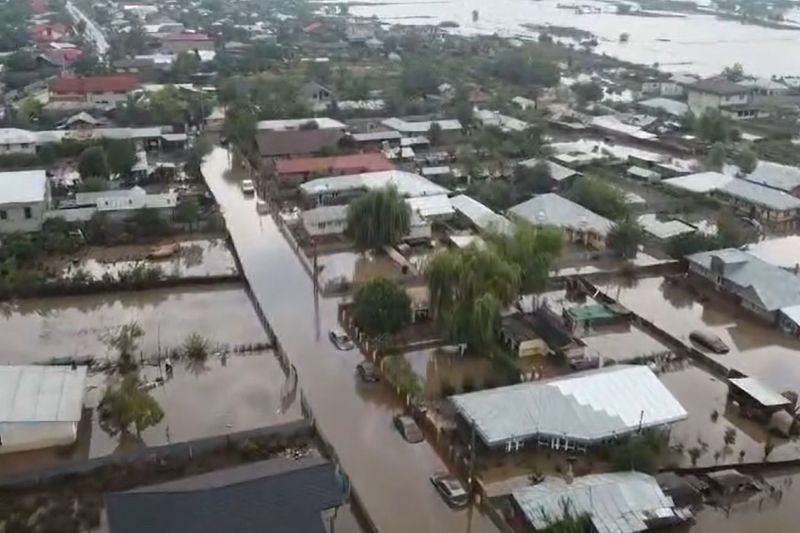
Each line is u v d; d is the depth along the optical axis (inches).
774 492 1659.7
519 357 2194.9
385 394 2003.0
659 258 2967.5
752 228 3245.6
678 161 4293.8
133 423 1806.1
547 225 2802.7
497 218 3056.1
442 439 1782.7
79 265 2748.5
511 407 1800.0
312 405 1941.4
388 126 4571.9
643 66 7504.9
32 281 2511.1
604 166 4023.1
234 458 1707.7
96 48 7578.7
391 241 2883.9
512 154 4165.8
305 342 2255.2
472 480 1642.5
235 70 6481.3
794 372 2183.8
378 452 1771.7
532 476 1685.5
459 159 4079.7
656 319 2493.8
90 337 2269.9
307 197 3378.4
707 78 6254.9
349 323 2331.4
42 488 1601.9
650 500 1551.4
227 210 3378.4
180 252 2918.3
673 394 2043.6
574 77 6855.3
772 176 3774.6
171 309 2463.1
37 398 1786.4
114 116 4781.0
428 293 2330.2
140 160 3806.6
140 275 2578.7
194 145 4168.3
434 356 2187.5
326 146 4045.3
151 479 1638.8
